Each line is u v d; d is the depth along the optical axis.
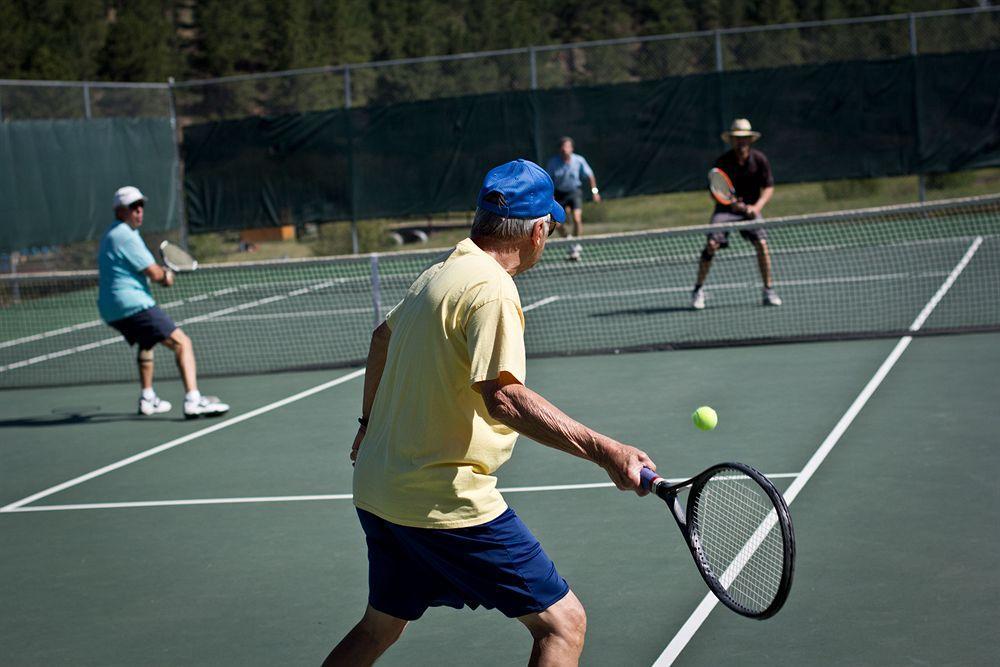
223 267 10.05
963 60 16.41
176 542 5.43
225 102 21.28
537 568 2.96
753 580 3.46
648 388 8.27
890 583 4.30
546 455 6.59
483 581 2.95
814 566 4.52
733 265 14.97
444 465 2.92
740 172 11.27
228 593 4.71
